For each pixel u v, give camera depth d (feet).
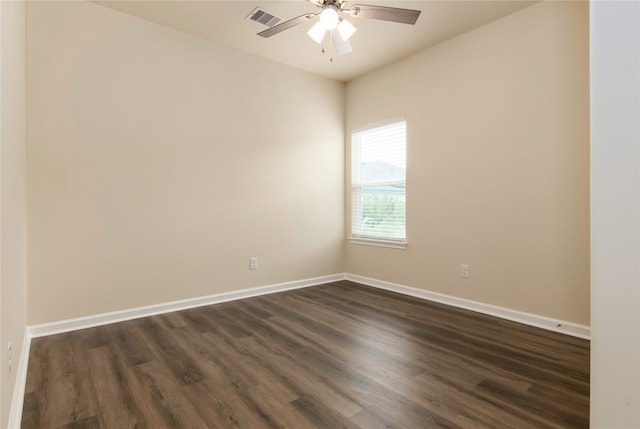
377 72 14.52
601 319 3.53
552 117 9.57
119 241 10.48
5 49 5.49
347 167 15.90
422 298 12.89
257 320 10.54
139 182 10.81
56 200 9.51
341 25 8.64
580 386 6.63
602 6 3.55
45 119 9.34
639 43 3.35
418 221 13.03
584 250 9.06
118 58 10.41
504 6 9.99
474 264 11.36
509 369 7.33
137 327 9.93
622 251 3.43
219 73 12.37
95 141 10.07
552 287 9.61
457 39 11.71
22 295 7.93
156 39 11.07
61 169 9.57
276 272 13.94
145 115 10.89
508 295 10.52
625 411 3.41
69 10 9.68
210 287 12.26
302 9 10.20
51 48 9.43
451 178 11.96
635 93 3.37
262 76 13.43
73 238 9.76
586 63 8.97
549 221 9.66
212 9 10.25
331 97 15.55
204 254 12.12
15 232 6.69
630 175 3.39
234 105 12.75
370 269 15.01
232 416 5.78
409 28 11.18
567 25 9.29
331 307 11.85
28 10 9.12
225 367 7.49
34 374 7.20
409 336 9.21
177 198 11.53
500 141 10.66
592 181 3.61
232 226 12.76
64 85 9.60
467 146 11.49
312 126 14.94
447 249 12.12
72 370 7.36
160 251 11.22
